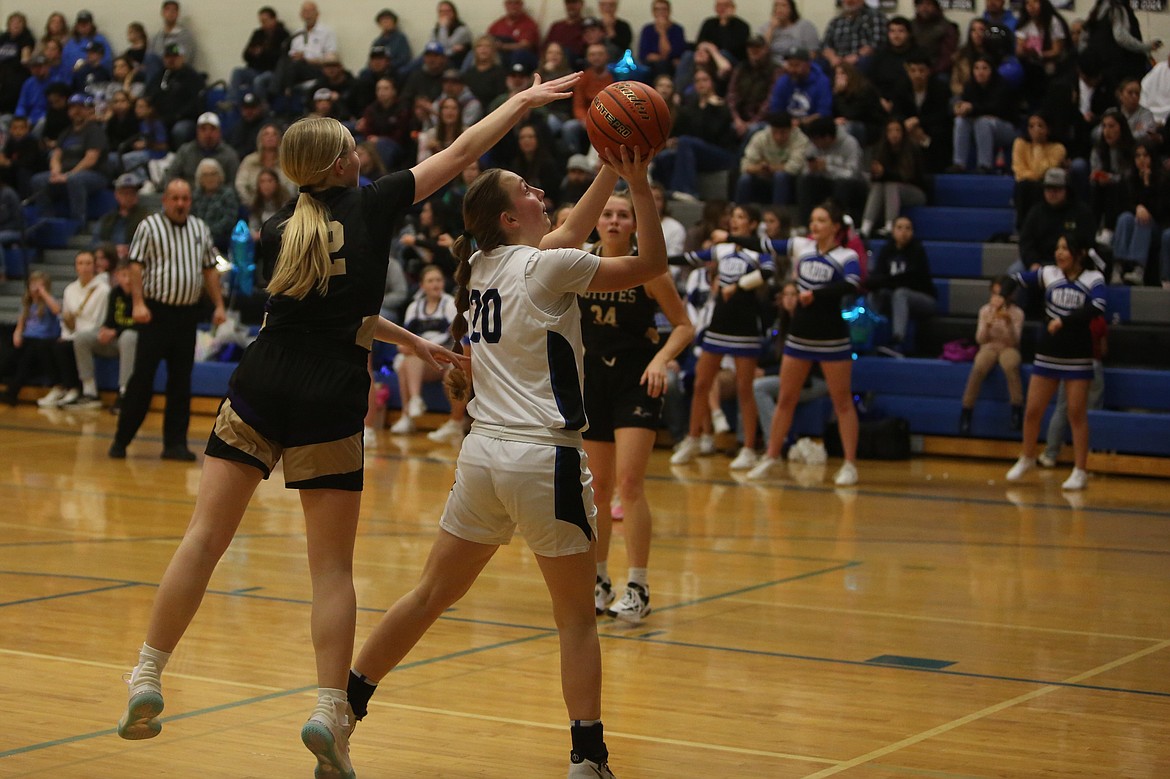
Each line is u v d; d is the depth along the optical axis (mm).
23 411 21266
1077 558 10773
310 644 7484
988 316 17125
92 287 21703
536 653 7379
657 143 5031
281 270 4945
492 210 5242
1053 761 5555
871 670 7133
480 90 22188
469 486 5109
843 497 14172
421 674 6891
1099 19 20172
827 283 14891
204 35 27172
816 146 19641
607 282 5090
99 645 7340
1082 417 15078
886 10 22109
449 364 5707
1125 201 18469
